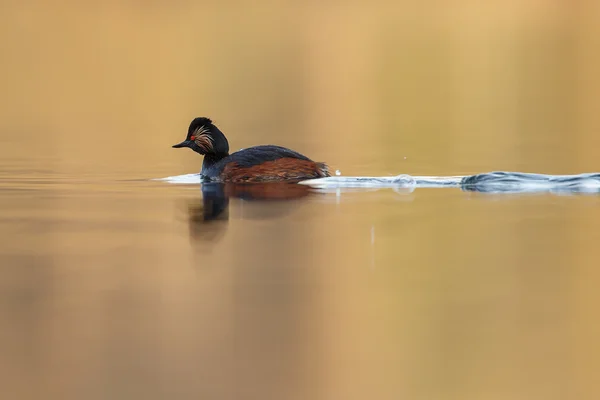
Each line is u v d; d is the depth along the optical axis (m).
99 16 58.34
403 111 34.06
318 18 60.88
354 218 14.27
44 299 10.56
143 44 51.28
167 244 12.90
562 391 8.36
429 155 22.94
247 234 13.39
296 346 9.24
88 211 15.16
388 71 44.66
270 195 16.34
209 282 11.06
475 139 26.52
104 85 40.84
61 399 8.12
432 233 13.27
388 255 12.20
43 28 54.66
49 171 20.25
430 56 48.59
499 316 9.91
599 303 10.26
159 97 37.84
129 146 25.42
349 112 34.16
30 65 45.66
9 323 9.73
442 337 9.51
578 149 23.55
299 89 40.16
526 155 22.50
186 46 50.88
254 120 32.16
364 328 9.64
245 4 64.00
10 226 14.00
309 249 12.55
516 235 13.06
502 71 43.69
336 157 22.70
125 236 13.38
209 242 12.94
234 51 49.50
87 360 8.92
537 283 10.99
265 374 8.72
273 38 53.69
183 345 9.21
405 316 9.95
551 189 16.72
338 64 46.44
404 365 8.98
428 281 11.15
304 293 10.66
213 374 8.68
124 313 10.07
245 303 10.39
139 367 8.84
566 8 62.62
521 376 8.72
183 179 18.67
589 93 36.81
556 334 9.50
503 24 58.44
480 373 8.72
